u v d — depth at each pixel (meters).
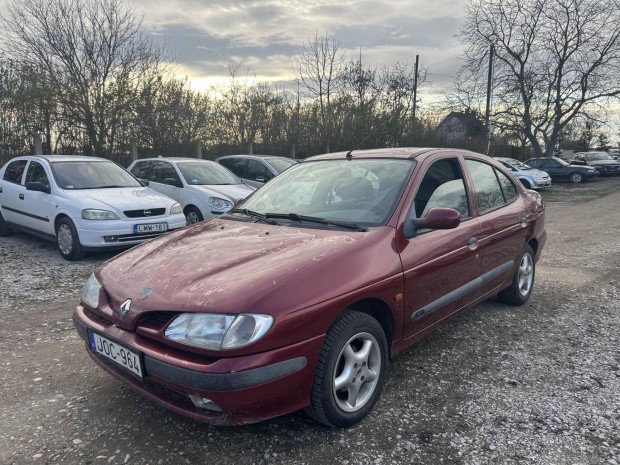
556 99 27.67
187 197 8.83
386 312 2.93
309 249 2.73
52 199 6.97
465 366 3.51
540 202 5.16
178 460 2.46
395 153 3.76
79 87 13.36
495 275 4.11
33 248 7.64
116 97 13.85
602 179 27.58
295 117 20.78
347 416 2.68
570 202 16.31
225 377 2.20
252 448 2.56
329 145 21.52
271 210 3.63
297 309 2.36
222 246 2.93
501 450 2.54
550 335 4.11
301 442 2.61
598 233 9.55
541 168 25.69
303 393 2.46
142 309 2.49
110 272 2.94
